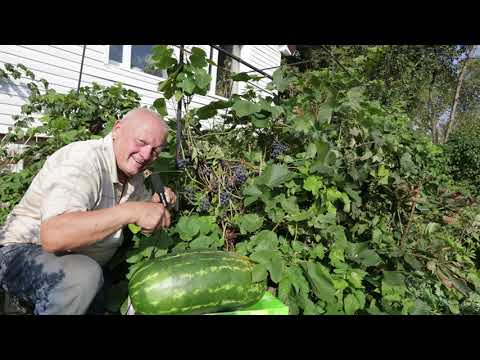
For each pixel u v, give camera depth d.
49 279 1.73
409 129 4.58
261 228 2.25
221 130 2.85
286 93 2.90
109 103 3.88
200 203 2.33
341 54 8.67
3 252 1.93
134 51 7.70
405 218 3.00
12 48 5.64
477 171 10.34
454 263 2.63
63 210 1.63
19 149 4.14
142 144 1.91
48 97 3.65
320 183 2.05
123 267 2.38
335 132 2.70
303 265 1.91
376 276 2.21
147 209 1.72
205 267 1.73
